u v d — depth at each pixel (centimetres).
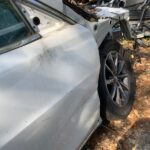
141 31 550
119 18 376
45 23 249
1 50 203
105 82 321
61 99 218
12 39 213
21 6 230
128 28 430
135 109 371
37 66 211
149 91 409
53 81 217
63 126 225
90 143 322
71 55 246
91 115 274
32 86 201
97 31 317
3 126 175
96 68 275
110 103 324
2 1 218
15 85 191
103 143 322
